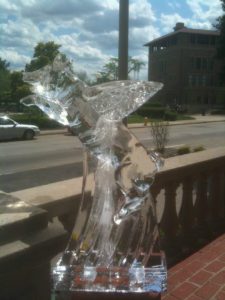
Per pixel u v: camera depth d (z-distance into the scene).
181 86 78.69
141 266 2.08
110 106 2.05
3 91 56.62
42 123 29.45
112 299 1.93
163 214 4.00
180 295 3.19
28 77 2.04
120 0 3.88
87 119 2.09
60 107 2.05
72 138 24.19
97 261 2.12
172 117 43.25
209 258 3.88
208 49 79.00
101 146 2.13
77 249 2.17
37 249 1.91
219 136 26.12
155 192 3.63
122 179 2.16
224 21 66.69
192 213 4.35
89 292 1.94
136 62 65.50
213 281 3.42
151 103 54.41
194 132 28.86
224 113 62.78
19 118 29.14
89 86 2.08
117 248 2.14
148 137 23.05
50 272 2.07
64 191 2.80
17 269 1.85
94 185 2.21
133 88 2.03
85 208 2.25
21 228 1.95
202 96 79.50
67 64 2.05
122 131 2.14
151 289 1.93
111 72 49.62
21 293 1.93
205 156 4.54
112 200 2.18
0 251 1.79
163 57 85.00
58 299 2.00
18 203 2.22
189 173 4.09
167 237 4.00
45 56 35.34
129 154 2.15
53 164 14.11
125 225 2.16
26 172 12.49
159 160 2.18
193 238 4.29
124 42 3.93
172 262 3.79
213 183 4.71
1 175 11.97
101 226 2.17
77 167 13.41
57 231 2.06
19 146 20.02
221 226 4.67
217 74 79.56
